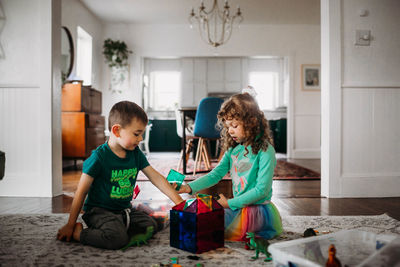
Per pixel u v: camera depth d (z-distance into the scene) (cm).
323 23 236
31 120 231
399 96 231
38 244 114
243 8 537
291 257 76
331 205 197
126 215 115
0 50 235
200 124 345
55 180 232
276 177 326
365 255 86
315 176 335
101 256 101
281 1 509
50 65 229
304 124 628
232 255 102
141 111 113
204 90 789
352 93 229
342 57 229
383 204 200
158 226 130
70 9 462
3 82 234
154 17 580
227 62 788
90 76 551
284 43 625
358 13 230
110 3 513
